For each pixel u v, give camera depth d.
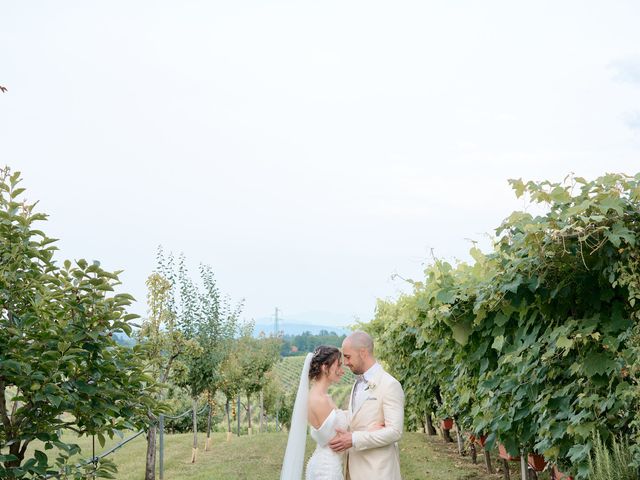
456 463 11.74
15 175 5.10
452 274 6.96
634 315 4.99
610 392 4.94
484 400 7.17
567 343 5.14
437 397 13.57
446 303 6.75
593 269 5.02
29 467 4.77
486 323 6.68
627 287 4.82
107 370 5.06
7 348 4.73
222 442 19.41
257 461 13.73
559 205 5.11
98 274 5.08
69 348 4.86
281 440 17.69
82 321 4.98
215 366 15.77
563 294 5.37
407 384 14.54
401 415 4.91
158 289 12.71
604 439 4.88
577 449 5.02
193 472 12.99
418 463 11.78
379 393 4.99
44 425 4.95
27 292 4.95
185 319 15.20
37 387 4.61
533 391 5.91
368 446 4.80
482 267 5.86
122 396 5.15
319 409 5.06
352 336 5.11
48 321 4.79
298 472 5.30
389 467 4.87
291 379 70.50
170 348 12.70
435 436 16.19
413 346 13.27
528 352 5.88
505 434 6.79
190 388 15.54
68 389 4.87
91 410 4.96
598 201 4.82
